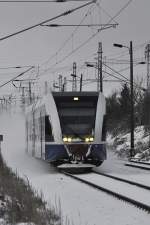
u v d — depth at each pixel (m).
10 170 44.50
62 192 32.47
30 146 63.44
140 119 105.94
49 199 29.09
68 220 21.69
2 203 23.02
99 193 31.48
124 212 23.95
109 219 22.20
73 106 46.69
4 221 20.14
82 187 35.22
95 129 46.28
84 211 24.55
